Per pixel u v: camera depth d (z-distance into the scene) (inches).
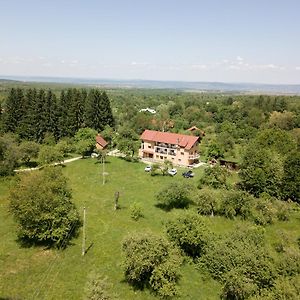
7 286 1235.9
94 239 1631.4
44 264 1398.9
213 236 1485.0
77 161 3203.7
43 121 3599.9
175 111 6978.4
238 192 2026.3
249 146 2883.9
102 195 2283.5
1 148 2527.1
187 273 1369.3
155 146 3410.4
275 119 4643.2
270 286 1178.0
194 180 2684.5
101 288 1126.4
